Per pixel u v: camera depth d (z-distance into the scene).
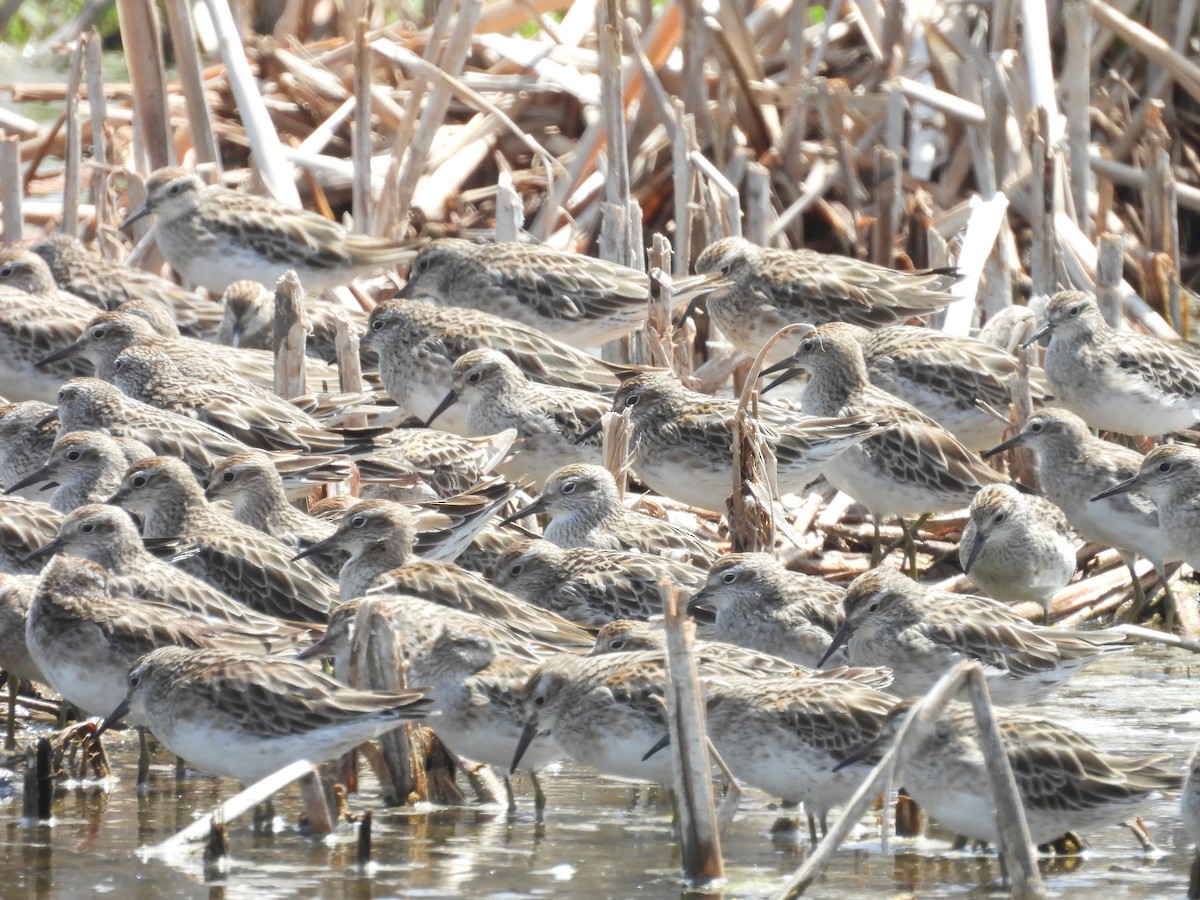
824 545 19.17
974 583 17.33
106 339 19.38
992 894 11.09
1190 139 27.67
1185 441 21.17
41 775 12.52
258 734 11.86
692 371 21.52
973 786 11.34
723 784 13.62
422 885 11.20
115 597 13.55
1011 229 25.19
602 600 14.93
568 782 13.81
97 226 24.06
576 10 28.41
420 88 24.39
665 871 11.50
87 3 31.80
